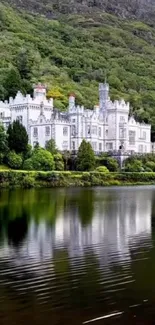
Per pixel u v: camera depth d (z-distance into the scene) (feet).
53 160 347.77
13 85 515.91
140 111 598.34
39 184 301.84
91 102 601.62
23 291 71.77
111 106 455.22
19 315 62.90
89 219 147.02
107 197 232.12
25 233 119.03
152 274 80.59
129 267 85.15
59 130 414.00
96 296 69.72
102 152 410.93
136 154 418.10
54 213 160.25
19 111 427.33
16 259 90.89
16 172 291.38
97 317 62.49
